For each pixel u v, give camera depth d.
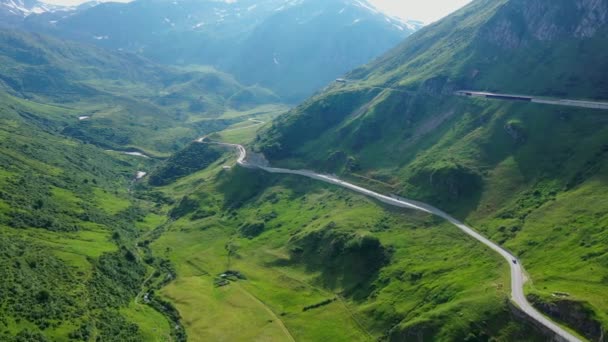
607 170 186.25
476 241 189.50
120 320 174.75
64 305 164.12
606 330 118.75
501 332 137.12
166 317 194.00
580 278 140.88
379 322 171.12
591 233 160.25
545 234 174.00
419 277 182.50
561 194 191.75
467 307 148.62
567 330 125.75
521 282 152.12
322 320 184.12
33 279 167.50
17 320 144.12
